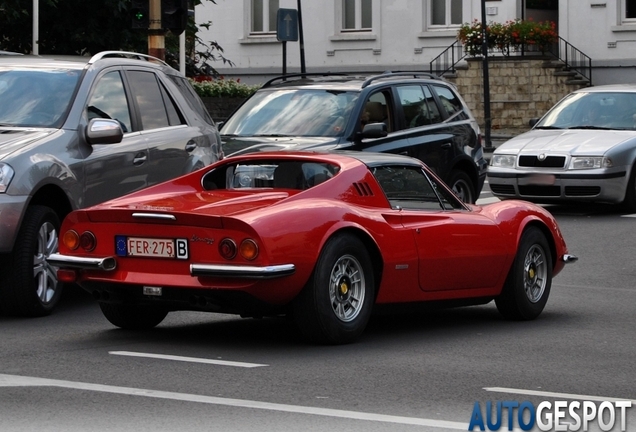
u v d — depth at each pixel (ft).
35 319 39.45
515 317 40.11
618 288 47.91
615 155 71.20
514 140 74.79
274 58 163.94
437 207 38.04
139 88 46.65
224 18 166.30
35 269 39.22
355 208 34.63
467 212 38.81
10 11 111.55
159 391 27.81
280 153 37.22
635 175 72.59
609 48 144.77
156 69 48.42
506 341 35.88
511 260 39.45
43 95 43.04
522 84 144.36
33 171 39.01
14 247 38.60
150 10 67.26
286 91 62.28
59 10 116.47
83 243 34.40
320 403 26.76
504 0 148.87
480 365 31.76
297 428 24.44
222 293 32.30
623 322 39.91
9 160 38.52
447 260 36.99
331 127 58.59
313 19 160.45
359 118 59.11
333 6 158.92
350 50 158.51
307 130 58.75
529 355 33.47
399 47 155.53
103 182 42.63
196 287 32.45
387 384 29.04
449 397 27.68
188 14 70.03
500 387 28.91
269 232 31.96
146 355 32.63
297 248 32.40
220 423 24.77
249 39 164.96
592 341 36.01
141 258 33.55
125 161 43.86
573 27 146.41
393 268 35.19
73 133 41.83
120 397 27.17
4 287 38.88
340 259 33.68
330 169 35.86
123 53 47.34
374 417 25.48
